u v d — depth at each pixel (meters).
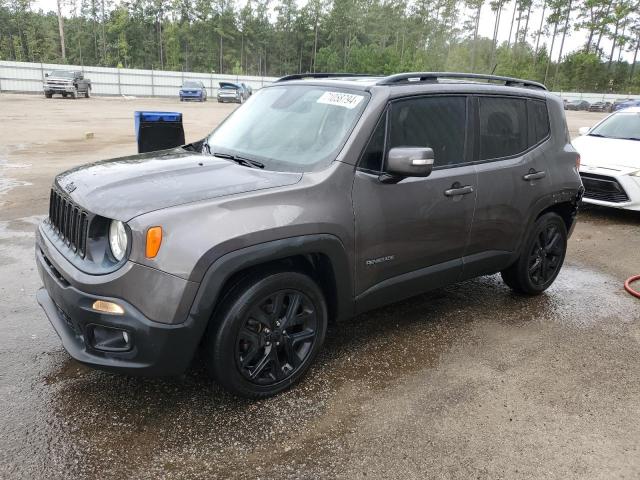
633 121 9.06
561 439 2.93
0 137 15.49
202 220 2.75
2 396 3.11
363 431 2.93
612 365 3.78
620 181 7.85
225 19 89.69
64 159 11.91
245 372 3.04
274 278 3.02
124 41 86.94
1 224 6.62
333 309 3.47
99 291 2.71
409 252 3.69
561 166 4.75
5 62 45.19
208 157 3.60
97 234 2.83
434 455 2.76
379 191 3.42
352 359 3.71
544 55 84.44
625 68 82.81
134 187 2.96
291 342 3.21
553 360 3.82
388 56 65.88
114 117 24.45
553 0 82.56
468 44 82.62
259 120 3.94
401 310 4.61
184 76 55.22
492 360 3.79
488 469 2.68
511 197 4.30
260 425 2.95
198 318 2.73
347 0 91.88
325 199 3.17
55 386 3.24
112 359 2.80
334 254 3.22
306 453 2.74
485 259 4.29
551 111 4.77
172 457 2.68
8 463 2.59
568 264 6.13
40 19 90.94
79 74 40.59
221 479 2.55
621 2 81.00
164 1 89.31
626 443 2.92
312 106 3.74
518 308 4.75
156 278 2.65
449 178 3.82
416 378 3.50
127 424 2.91
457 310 4.65
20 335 3.84
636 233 7.53
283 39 95.00
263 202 2.95
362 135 3.37
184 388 3.27
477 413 3.14
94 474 2.54
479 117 4.10
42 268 3.23
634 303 4.99
